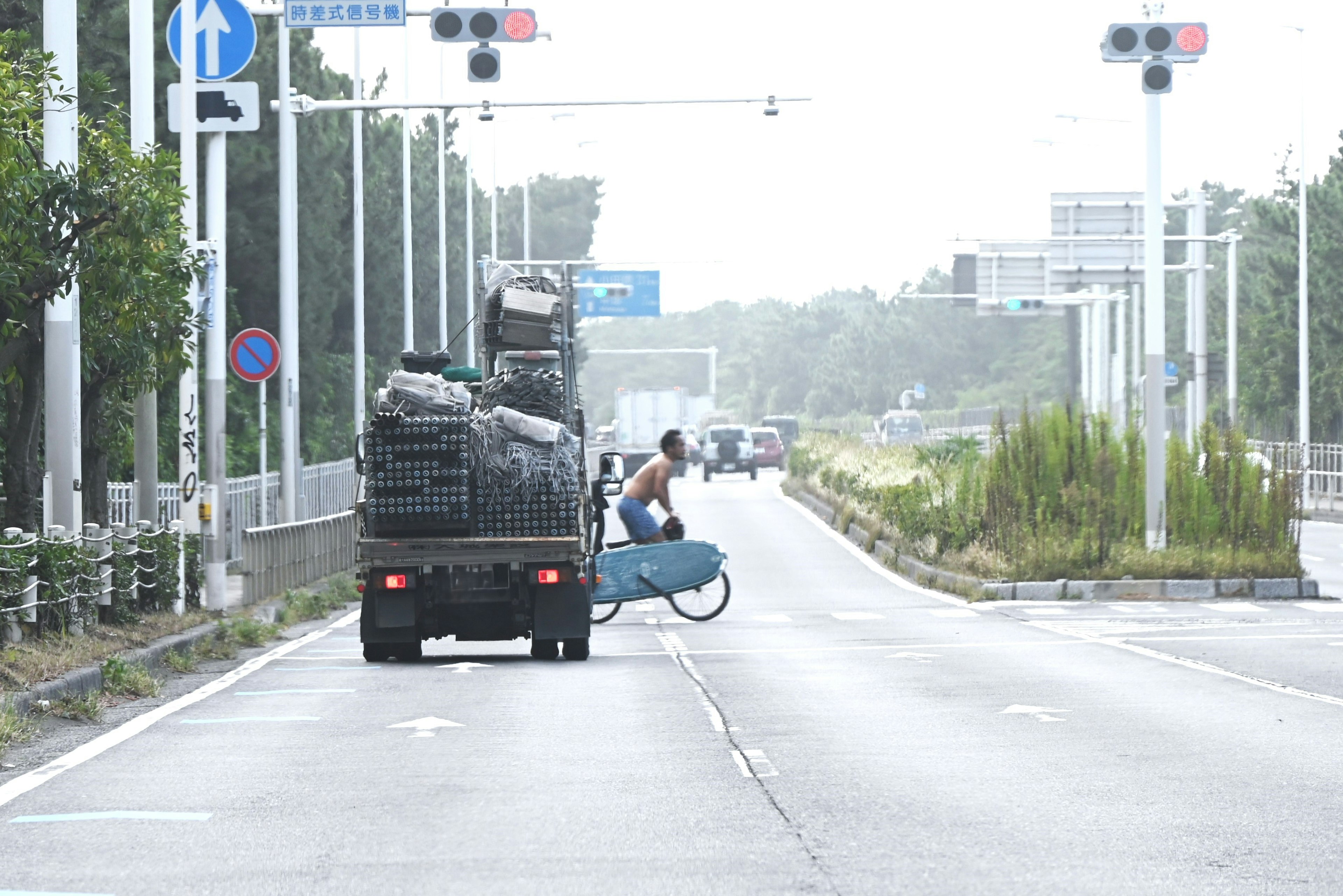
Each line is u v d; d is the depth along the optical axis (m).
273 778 29.67
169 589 59.31
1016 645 55.16
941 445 141.00
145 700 42.50
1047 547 80.00
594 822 25.34
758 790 28.03
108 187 49.47
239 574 89.50
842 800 27.09
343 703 40.94
